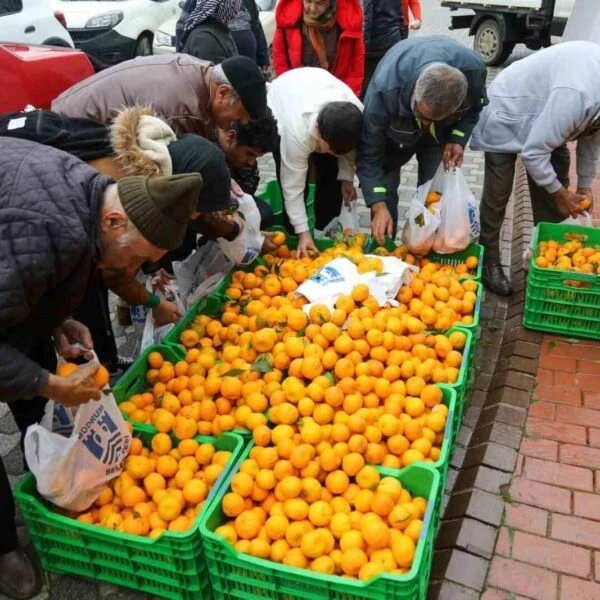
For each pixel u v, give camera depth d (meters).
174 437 2.60
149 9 10.17
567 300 3.62
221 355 3.05
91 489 2.28
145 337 3.14
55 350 2.66
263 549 2.12
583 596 2.30
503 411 3.19
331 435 2.46
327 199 4.34
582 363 3.52
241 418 2.56
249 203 3.42
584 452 2.93
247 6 6.21
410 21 7.15
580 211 3.85
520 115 3.76
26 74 4.10
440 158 4.02
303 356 2.74
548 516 2.62
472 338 3.12
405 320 3.05
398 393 2.67
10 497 2.30
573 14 5.81
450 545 2.52
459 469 2.98
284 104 3.54
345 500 2.28
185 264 3.69
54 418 2.29
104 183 1.82
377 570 1.99
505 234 5.23
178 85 2.86
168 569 2.17
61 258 1.71
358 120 3.23
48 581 2.46
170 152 2.31
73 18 9.52
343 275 3.16
